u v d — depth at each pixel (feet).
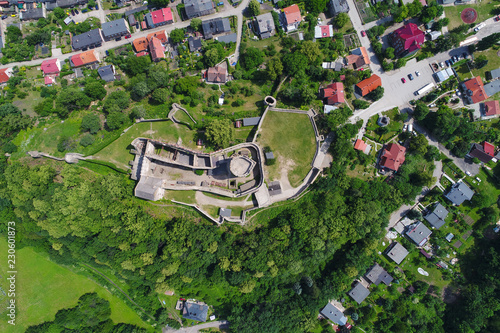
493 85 303.48
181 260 289.74
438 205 303.27
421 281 304.71
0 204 297.33
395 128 309.83
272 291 308.19
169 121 301.22
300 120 299.99
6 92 316.40
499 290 286.46
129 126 300.61
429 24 311.88
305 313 301.63
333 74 310.45
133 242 282.15
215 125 279.90
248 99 312.91
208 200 296.92
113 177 284.20
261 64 318.24
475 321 281.54
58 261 320.50
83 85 320.91
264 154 295.48
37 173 283.18
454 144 305.12
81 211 276.62
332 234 276.82
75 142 300.40
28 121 301.02
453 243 305.12
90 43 321.52
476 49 307.37
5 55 321.52
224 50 320.50
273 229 280.10
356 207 281.33
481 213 303.48
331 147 298.76
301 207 289.74
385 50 310.45
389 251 305.73
